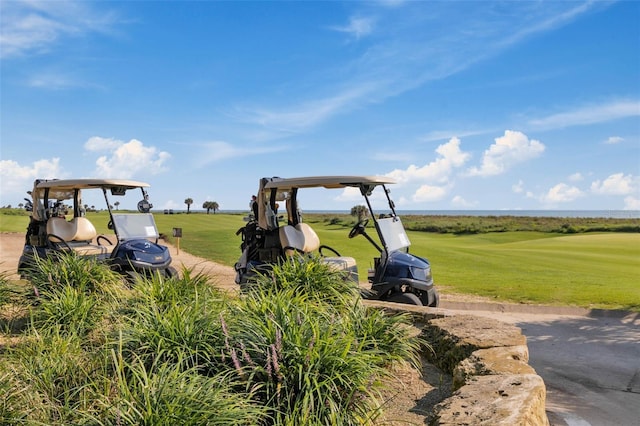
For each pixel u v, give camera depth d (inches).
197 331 138.6
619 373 193.9
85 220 340.8
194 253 656.4
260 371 122.7
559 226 1748.3
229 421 101.3
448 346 166.7
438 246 829.8
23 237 890.7
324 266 213.2
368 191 265.9
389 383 152.4
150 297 177.3
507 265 565.9
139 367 117.7
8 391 112.9
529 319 292.4
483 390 117.9
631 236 1197.7
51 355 137.3
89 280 223.3
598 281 430.6
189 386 106.9
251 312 150.9
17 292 222.2
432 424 106.1
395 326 170.9
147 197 341.4
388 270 258.7
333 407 112.7
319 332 132.0
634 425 144.0
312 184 265.4
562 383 182.2
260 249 277.0
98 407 111.7
